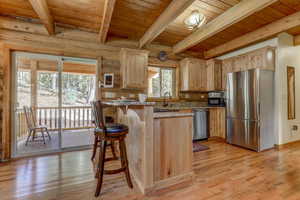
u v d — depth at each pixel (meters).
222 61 4.47
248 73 3.39
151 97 4.21
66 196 1.73
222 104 4.38
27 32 2.98
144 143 1.79
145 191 1.77
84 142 3.72
